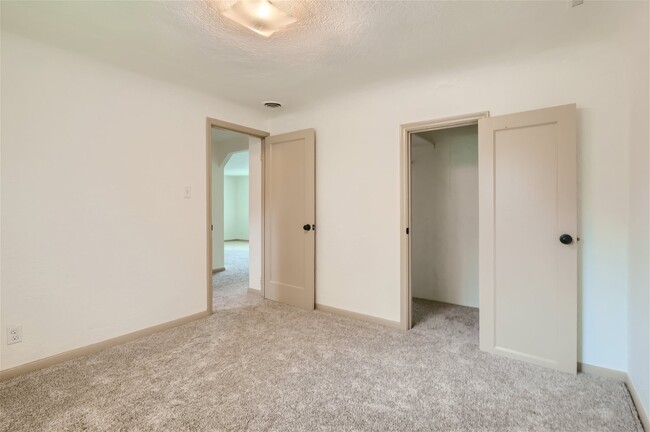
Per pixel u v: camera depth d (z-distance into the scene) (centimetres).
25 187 230
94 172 263
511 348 252
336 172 356
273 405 193
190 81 299
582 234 234
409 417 183
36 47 232
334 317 346
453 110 284
